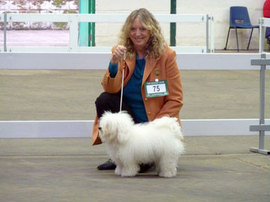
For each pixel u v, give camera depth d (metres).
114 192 4.52
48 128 5.98
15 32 16.69
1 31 16.73
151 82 5.26
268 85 11.68
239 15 17.73
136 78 5.31
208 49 13.91
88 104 9.16
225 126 6.22
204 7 18.33
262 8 18.39
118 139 4.77
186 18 13.44
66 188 4.65
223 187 4.73
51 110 8.62
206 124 6.18
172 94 5.30
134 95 5.34
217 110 8.90
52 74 12.65
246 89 11.09
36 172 5.24
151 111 5.28
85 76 12.41
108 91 5.35
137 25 5.18
